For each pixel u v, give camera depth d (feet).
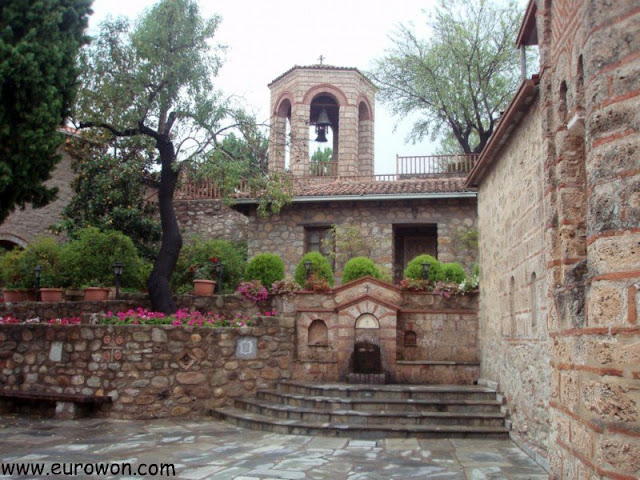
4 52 31.22
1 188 31.78
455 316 43.68
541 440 26.25
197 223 77.36
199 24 50.16
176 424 36.14
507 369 33.68
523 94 27.12
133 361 38.37
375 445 29.73
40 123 32.76
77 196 68.85
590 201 15.03
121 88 47.96
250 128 51.42
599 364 14.30
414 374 41.42
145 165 68.08
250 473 24.02
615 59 14.56
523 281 30.01
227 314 48.01
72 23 34.88
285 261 67.05
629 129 14.16
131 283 57.62
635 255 13.75
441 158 80.02
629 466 13.41
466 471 24.44
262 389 40.83
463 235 63.52
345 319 42.45
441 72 87.86
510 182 33.27
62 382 39.42
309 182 76.84
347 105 80.89
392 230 65.51
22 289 53.98
